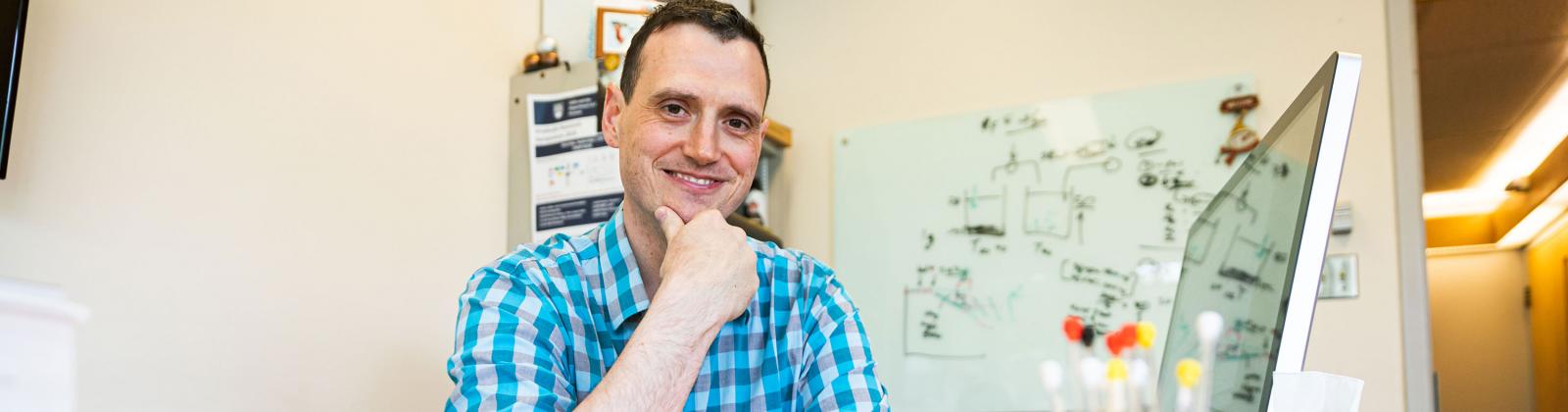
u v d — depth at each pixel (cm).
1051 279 271
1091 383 92
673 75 93
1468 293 452
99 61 155
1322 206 80
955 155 293
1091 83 280
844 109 316
